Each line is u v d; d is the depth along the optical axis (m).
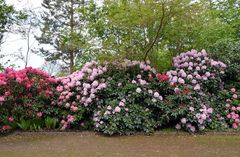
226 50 8.71
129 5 8.16
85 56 10.55
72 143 6.37
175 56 9.18
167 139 6.66
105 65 8.14
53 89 8.12
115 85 7.74
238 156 5.14
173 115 7.25
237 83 8.54
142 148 5.83
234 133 7.16
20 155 5.36
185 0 7.70
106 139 6.73
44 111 7.92
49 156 5.26
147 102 7.47
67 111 7.93
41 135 7.34
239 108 7.75
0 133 7.45
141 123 7.25
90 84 7.87
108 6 9.69
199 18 8.75
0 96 7.42
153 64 9.23
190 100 7.50
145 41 8.91
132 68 8.10
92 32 9.88
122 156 5.22
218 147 5.83
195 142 6.31
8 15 12.30
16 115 7.77
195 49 9.11
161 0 7.72
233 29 10.05
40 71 8.33
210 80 8.09
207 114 7.35
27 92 7.92
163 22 8.42
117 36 9.20
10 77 7.68
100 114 7.28
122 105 7.30
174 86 7.71
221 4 11.49
